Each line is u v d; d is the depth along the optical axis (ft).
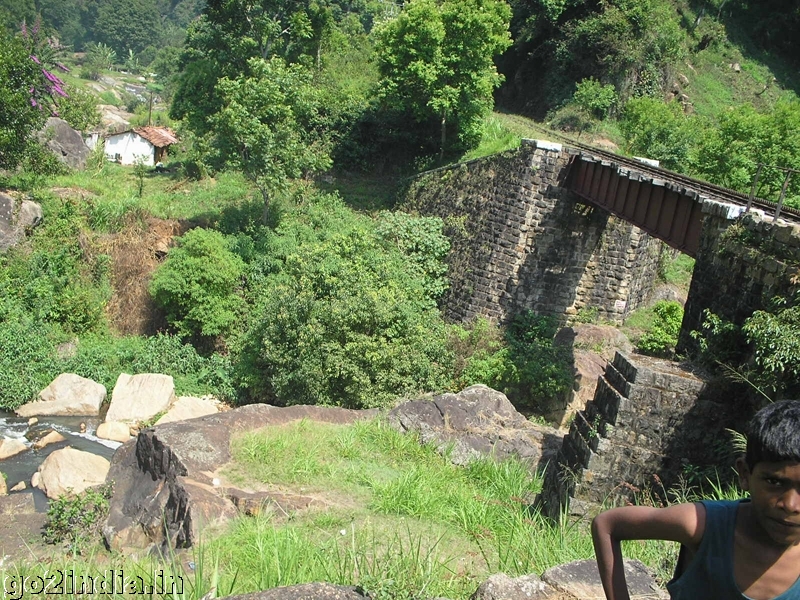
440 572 19.01
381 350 53.62
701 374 28.40
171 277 68.28
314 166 82.64
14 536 28.30
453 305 73.20
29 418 58.29
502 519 26.48
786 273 28.19
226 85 77.15
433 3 91.56
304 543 20.88
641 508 8.22
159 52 341.41
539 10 120.88
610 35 110.83
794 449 6.89
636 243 68.18
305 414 36.99
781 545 7.33
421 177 89.20
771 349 26.20
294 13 109.40
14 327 66.18
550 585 14.01
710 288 34.30
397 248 75.46
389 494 27.53
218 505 25.53
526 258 67.56
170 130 137.39
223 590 17.17
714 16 139.23
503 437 37.50
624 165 59.21
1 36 82.23
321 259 64.08
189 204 86.07
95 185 86.74
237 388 64.03
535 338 65.46
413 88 93.35
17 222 74.74
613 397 28.37
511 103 127.85
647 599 13.44
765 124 72.95
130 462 32.78
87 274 76.28
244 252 74.74
